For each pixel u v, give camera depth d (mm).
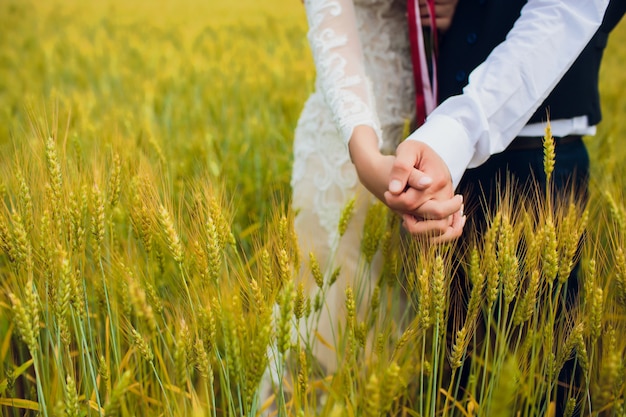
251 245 2471
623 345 1427
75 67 6047
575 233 1378
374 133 1622
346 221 1789
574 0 1515
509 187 1706
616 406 1317
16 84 5500
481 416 1412
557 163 1782
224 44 7969
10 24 10141
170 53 6836
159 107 4242
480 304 1613
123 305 1572
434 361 1336
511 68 1496
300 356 1384
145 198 1572
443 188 1429
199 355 1271
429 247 1444
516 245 1468
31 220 1472
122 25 10500
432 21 1882
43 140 1660
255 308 1370
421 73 1902
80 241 1456
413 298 1795
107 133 2568
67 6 13039
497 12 1790
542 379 1442
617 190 2066
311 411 1541
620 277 1378
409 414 1821
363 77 1729
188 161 2881
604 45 1784
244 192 2873
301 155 2166
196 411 1181
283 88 5000
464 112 1497
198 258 1373
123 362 1605
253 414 1302
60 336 1365
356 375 1532
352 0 1839
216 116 4066
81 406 1556
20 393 1925
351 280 2002
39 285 1504
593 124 1815
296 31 9125
